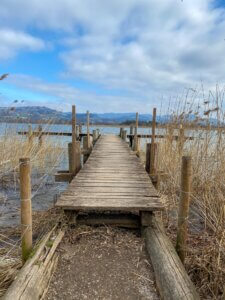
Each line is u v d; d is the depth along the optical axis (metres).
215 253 2.33
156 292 1.90
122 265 2.21
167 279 1.83
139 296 1.86
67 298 1.82
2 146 5.87
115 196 3.05
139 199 2.94
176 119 5.40
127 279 2.03
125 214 3.09
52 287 1.92
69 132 9.61
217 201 3.34
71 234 2.66
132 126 10.40
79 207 2.71
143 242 2.57
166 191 4.77
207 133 4.36
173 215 3.79
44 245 2.30
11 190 5.15
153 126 4.59
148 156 4.70
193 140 4.79
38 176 6.30
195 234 3.19
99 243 2.54
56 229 2.69
